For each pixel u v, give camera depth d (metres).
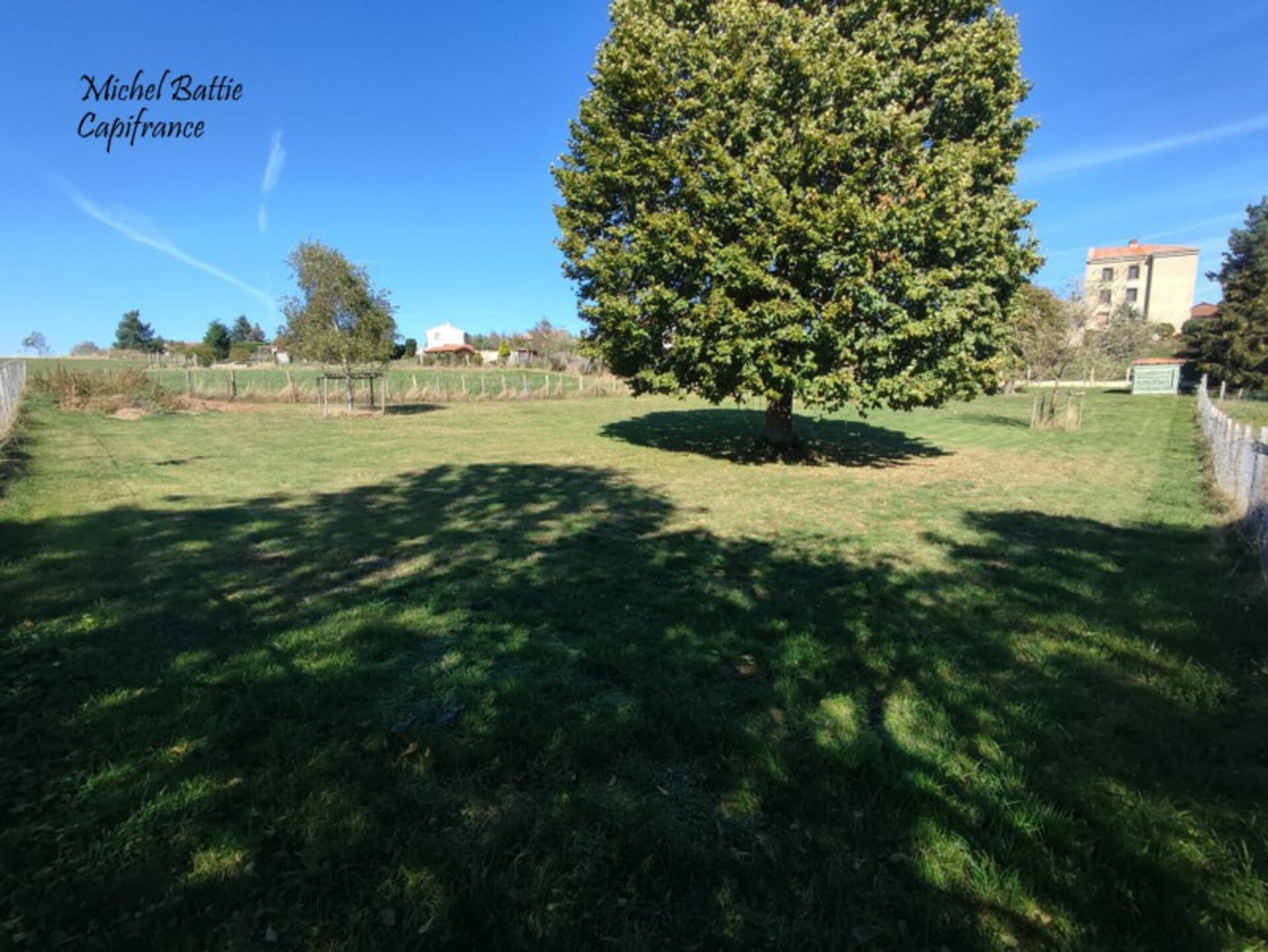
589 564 6.19
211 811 2.60
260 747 3.03
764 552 6.74
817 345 11.39
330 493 9.53
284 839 2.48
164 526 7.20
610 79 12.51
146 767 2.86
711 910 2.23
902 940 2.11
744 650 4.28
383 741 3.12
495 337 93.06
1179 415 24.44
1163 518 8.45
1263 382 35.00
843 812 2.69
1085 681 3.90
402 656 4.10
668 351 13.46
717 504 9.24
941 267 11.83
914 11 13.00
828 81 11.21
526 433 18.61
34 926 2.06
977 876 2.36
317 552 6.40
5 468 9.69
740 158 11.61
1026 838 2.55
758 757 3.06
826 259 10.66
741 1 11.91
